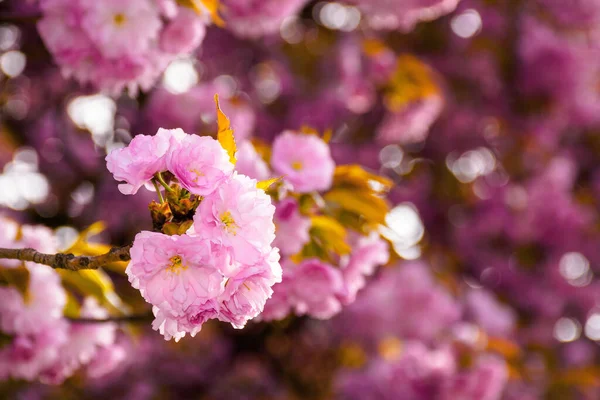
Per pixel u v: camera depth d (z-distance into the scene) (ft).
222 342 28.96
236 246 6.32
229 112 20.95
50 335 11.49
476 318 25.62
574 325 36.81
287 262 10.75
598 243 34.63
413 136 23.63
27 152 23.17
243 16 17.15
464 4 31.99
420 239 30.58
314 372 28.09
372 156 28.14
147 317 12.21
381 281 25.17
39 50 18.79
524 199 33.50
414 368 19.72
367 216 11.21
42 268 11.24
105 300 11.63
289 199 10.52
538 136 33.30
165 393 27.94
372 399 21.07
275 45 27.25
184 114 20.85
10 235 11.46
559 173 33.88
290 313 12.87
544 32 32.07
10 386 23.06
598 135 34.73
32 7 14.62
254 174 10.59
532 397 26.27
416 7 19.76
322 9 26.58
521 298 34.22
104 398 25.98
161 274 6.22
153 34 12.18
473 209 33.42
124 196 23.39
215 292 6.24
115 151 6.50
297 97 27.61
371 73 22.04
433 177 32.63
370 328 24.75
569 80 31.99
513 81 32.45
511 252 34.17
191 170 6.35
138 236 6.19
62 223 23.47
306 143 10.96
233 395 27.94
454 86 31.96
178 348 27.89
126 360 24.93
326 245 11.02
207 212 6.28
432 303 24.53
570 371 28.37
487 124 32.71
